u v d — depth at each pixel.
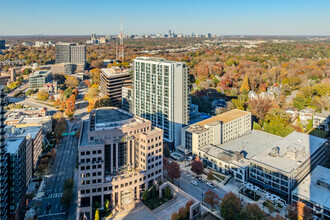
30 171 175.00
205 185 168.75
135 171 152.12
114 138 147.12
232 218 130.00
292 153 163.00
